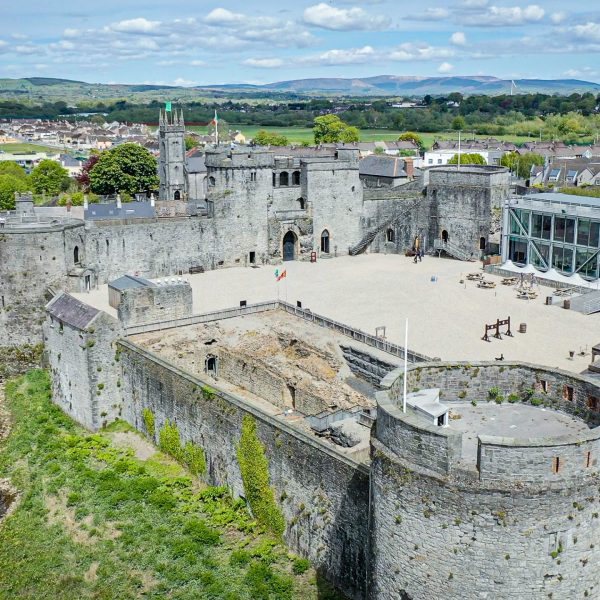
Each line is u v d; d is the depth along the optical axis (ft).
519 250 346.54
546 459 92.02
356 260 385.09
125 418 219.61
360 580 135.33
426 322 264.93
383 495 103.71
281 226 376.48
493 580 95.71
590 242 316.19
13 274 278.67
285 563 149.79
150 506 173.27
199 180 536.01
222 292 315.37
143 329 238.68
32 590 150.20
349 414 190.70
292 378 217.15
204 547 156.97
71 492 182.09
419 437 97.76
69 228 294.87
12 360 278.87
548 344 240.53
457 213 378.94
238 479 168.35
